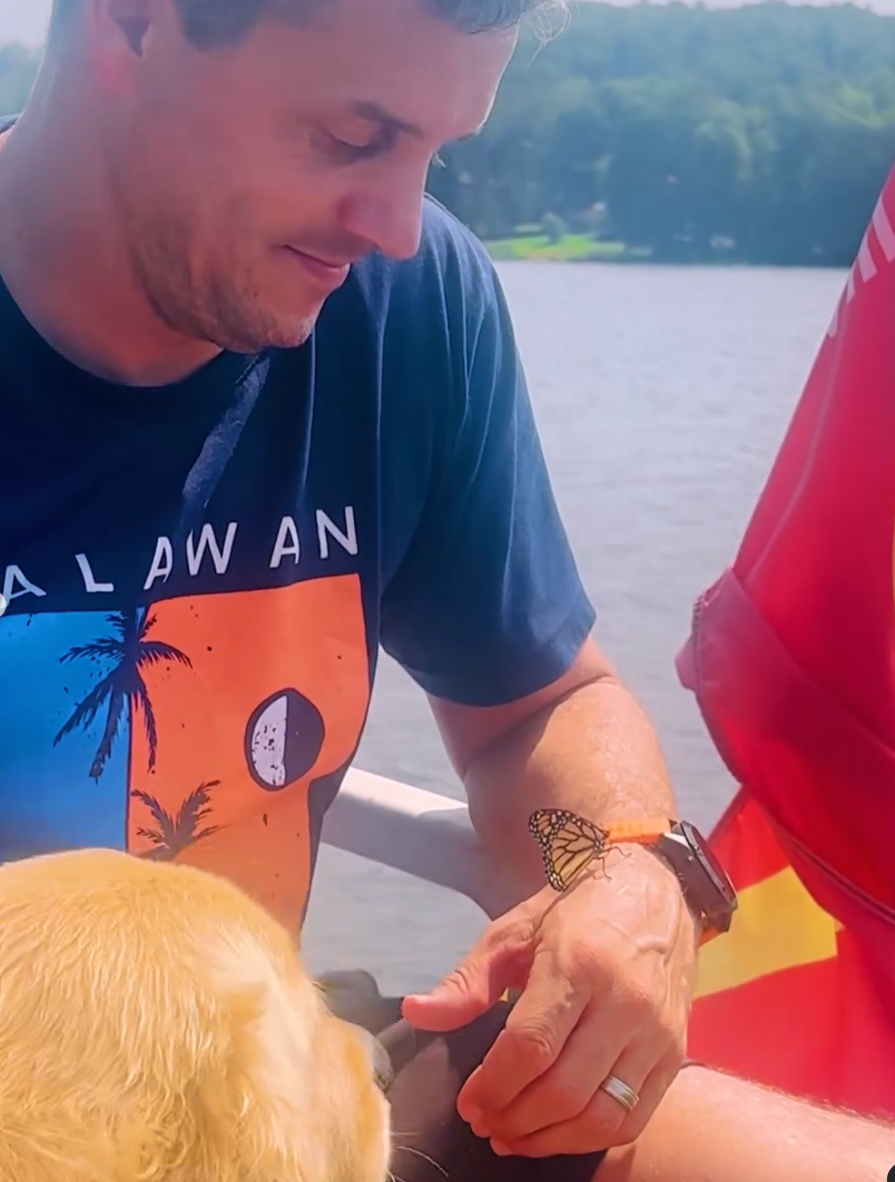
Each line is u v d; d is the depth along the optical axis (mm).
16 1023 398
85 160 618
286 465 704
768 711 770
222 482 685
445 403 763
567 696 821
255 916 465
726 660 785
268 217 614
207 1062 406
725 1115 644
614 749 783
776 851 824
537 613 812
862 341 727
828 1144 628
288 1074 429
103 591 656
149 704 672
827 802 761
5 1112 383
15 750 643
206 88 594
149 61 599
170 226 617
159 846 683
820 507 750
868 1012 778
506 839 789
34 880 444
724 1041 817
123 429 647
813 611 758
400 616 811
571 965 621
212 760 695
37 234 628
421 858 830
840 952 792
